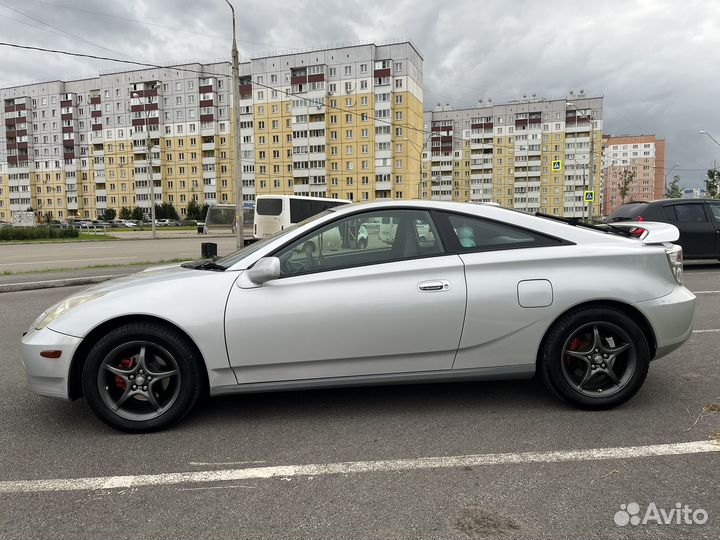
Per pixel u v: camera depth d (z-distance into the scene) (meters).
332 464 2.85
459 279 3.33
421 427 3.33
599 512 2.35
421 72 78.06
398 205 3.52
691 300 3.57
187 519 2.34
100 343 3.20
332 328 3.25
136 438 3.23
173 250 22.06
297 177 77.38
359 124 73.56
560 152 99.69
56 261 16.66
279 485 2.63
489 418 3.46
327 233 3.43
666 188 62.94
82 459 2.95
